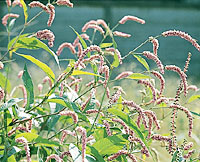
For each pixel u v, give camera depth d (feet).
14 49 10.05
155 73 9.50
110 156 9.39
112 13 53.72
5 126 9.49
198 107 18.25
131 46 52.75
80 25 52.80
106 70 9.56
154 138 9.73
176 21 55.06
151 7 54.49
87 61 9.32
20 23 48.93
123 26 53.36
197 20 55.57
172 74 37.40
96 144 9.45
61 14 52.11
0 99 9.09
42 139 8.87
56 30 51.98
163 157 15.87
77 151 8.52
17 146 9.38
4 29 43.88
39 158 9.13
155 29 54.60
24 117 9.80
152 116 9.50
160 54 53.88
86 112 9.90
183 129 18.71
